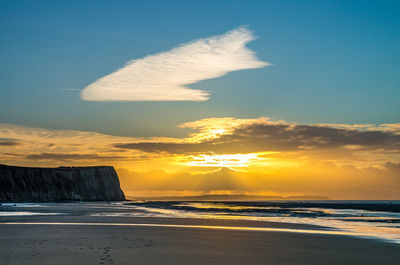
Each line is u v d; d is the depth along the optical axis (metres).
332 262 14.98
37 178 158.88
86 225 30.30
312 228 31.61
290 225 34.44
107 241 19.58
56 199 157.62
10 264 12.83
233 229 29.16
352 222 40.81
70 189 169.25
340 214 62.47
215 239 21.97
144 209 75.31
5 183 141.62
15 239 19.77
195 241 20.75
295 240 22.27
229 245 19.39
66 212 54.88
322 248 18.91
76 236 21.72
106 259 14.07
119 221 36.22
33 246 17.17
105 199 184.12
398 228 33.06
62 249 16.31
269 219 43.94
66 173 174.50
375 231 29.66
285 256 16.22
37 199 148.75
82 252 15.55
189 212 63.41
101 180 190.12
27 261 13.37
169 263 13.79
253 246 19.22
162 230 27.14
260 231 27.86
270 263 14.52
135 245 18.30
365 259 15.75
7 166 150.38
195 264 13.85
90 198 175.12
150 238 21.64
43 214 47.38
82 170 184.50
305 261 15.10
